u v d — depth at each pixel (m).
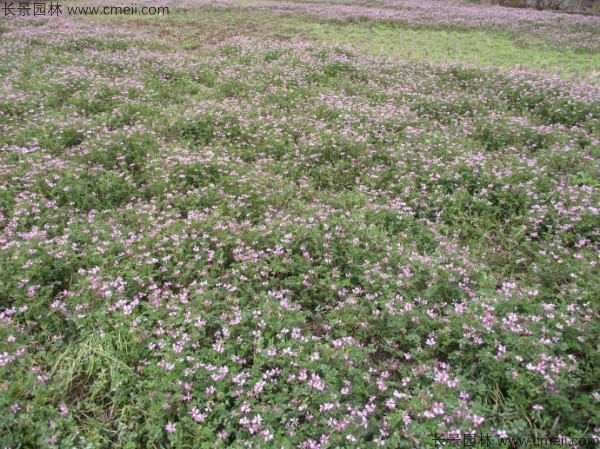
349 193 8.17
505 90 13.62
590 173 8.52
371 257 6.39
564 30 23.92
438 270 5.93
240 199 7.71
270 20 26.67
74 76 12.94
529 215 7.28
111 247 6.30
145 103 11.81
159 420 4.28
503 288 5.68
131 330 5.01
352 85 13.77
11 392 4.23
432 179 8.27
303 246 6.48
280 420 4.30
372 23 25.69
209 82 14.58
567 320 4.95
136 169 9.02
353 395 4.49
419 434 4.02
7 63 14.66
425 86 13.85
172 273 6.08
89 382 4.84
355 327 5.45
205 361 4.83
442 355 5.12
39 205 7.04
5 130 9.58
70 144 9.62
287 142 10.14
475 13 28.52
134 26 24.62
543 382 4.32
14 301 5.48
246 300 5.69
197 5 30.02
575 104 12.01
